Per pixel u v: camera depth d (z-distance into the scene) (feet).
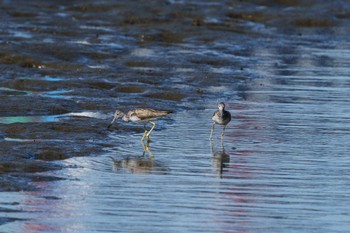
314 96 86.17
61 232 45.80
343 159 61.52
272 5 153.58
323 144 65.92
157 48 114.32
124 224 47.19
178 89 87.51
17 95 81.66
